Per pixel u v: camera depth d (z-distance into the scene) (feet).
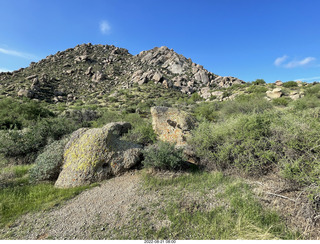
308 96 73.92
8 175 15.07
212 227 7.50
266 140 11.93
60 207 10.23
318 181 7.54
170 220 8.26
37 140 21.67
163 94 187.11
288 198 8.78
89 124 52.37
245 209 8.30
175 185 11.90
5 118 50.80
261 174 11.59
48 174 14.37
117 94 176.24
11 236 7.92
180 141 19.51
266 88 126.62
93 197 11.16
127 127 25.35
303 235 6.93
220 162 13.97
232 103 62.39
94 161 13.88
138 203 9.93
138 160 15.48
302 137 10.18
